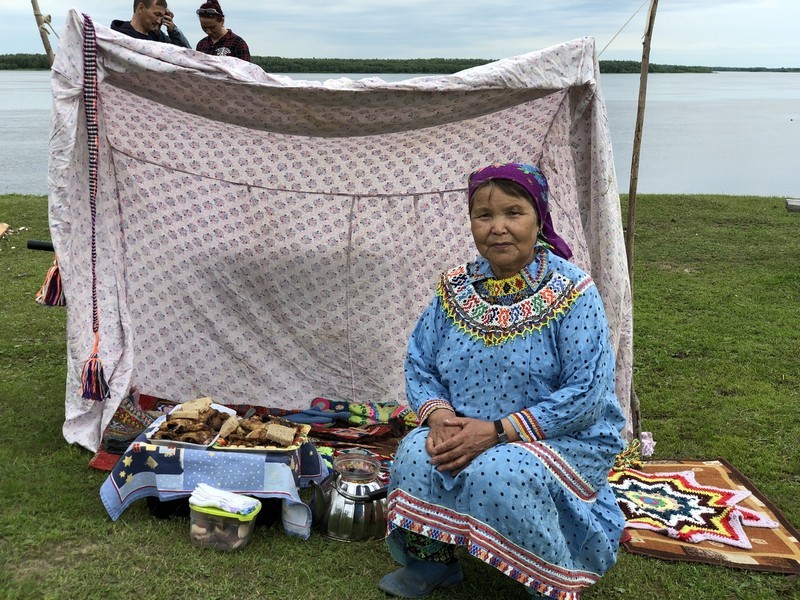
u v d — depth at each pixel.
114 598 3.00
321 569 3.28
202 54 3.85
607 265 4.21
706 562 3.47
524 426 2.82
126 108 4.43
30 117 40.91
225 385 5.16
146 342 5.05
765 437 5.03
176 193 4.86
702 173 24.27
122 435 4.36
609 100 85.75
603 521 3.00
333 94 3.97
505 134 4.62
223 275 5.04
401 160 4.83
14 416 4.83
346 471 3.59
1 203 13.59
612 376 2.96
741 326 7.79
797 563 3.47
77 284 4.21
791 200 14.30
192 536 3.40
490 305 3.01
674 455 4.75
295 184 4.92
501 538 2.71
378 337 5.20
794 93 137.50
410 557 3.13
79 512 3.64
